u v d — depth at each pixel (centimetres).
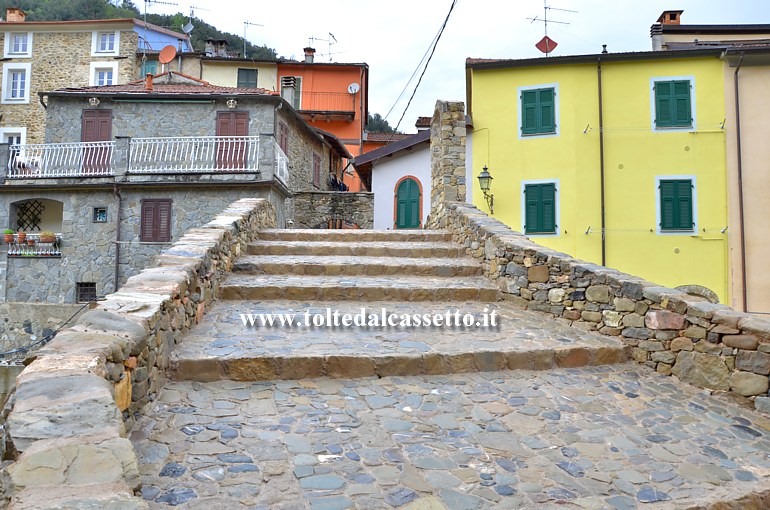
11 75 2394
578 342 488
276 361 405
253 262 687
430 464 296
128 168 1489
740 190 1431
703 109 1460
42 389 219
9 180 1505
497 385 418
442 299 630
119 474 176
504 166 1507
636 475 297
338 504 251
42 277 1488
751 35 1869
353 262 714
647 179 1462
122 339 294
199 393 372
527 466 301
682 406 398
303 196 1859
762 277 1424
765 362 389
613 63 1482
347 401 375
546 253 586
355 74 2742
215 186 1469
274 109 1619
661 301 463
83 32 2422
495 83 1523
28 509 154
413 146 1808
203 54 2702
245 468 278
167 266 482
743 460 321
